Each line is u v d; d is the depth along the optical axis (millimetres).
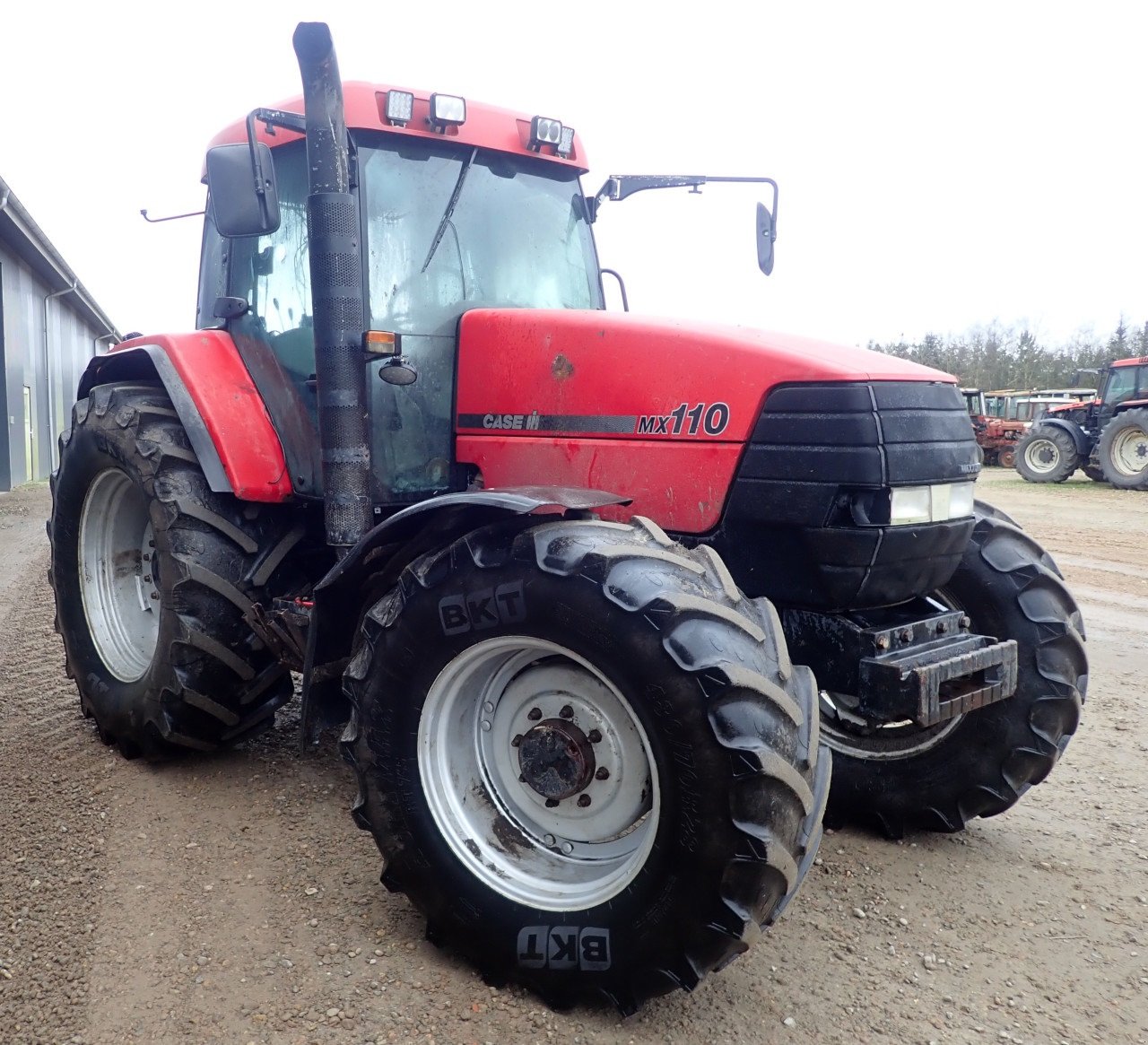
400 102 3113
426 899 2506
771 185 3609
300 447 3463
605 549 2256
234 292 3729
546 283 3574
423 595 2439
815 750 2178
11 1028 2250
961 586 3287
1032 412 26750
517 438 3098
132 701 3676
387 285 3152
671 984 2209
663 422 2797
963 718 3266
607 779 2404
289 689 3797
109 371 4301
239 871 2967
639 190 3770
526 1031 2256
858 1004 2389
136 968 2469
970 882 3055
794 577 2652
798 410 2580
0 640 5773
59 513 4121
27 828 3252
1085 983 2512
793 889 2213
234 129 3734
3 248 16188
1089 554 9836
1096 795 3768
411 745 2490
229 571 3490
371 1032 2240
